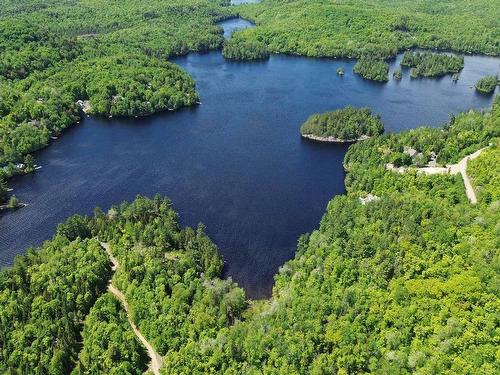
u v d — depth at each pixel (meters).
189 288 173.75
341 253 180.88
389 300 155.88
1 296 167.25
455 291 150.12
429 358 135.00
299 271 180.88
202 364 145.38
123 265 182.50
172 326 159.12
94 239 199.62
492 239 171.62
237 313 170.00
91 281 176.00
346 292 159.88
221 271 196.62
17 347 152.00
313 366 140.00
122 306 171.50
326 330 149.38
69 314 162.12
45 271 177.25
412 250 172.38
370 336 147.00
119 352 150.62
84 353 153.12
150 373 145.62
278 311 161.12
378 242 181.00
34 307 163.75
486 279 153.00
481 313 142.50
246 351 147.88
